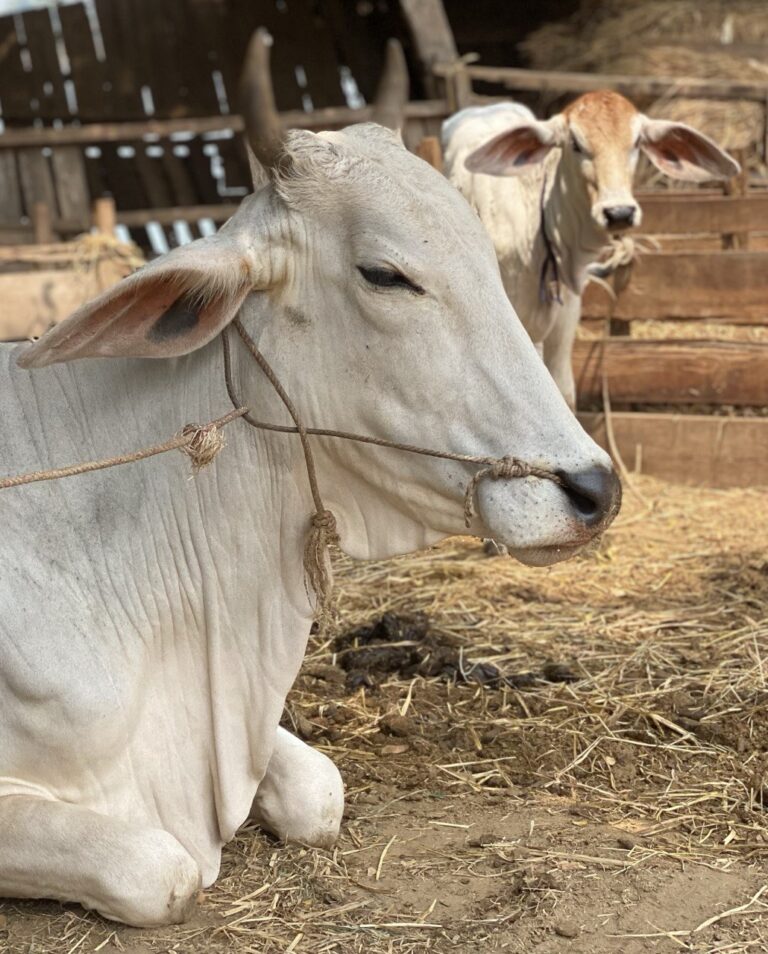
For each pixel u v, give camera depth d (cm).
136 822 221
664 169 425
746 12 746
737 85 695
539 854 237
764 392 446
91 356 205
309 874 229
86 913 216
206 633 222
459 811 251
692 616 334
